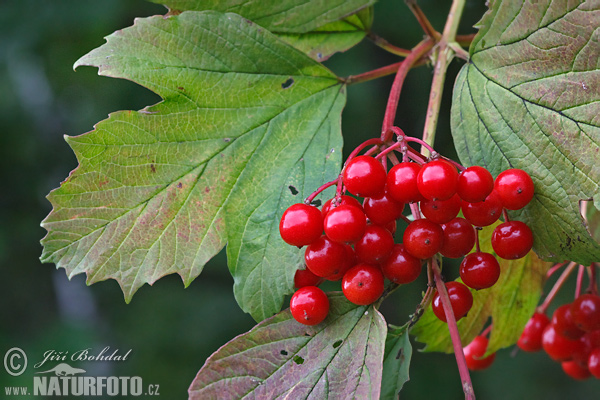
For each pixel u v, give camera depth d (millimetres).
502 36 381
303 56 400
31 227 1058
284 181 394
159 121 391
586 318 411
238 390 379
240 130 397
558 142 374
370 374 375
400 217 377
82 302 1084
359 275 373
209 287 1026
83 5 963
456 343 369
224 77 396
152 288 1031
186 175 393
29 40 988
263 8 406
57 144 1080
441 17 865
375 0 409
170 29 393
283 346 382
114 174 388
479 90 386
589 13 365
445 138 833
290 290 385
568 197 373
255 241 390
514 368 919
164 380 945
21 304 1062
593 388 880
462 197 367
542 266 427
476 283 379
